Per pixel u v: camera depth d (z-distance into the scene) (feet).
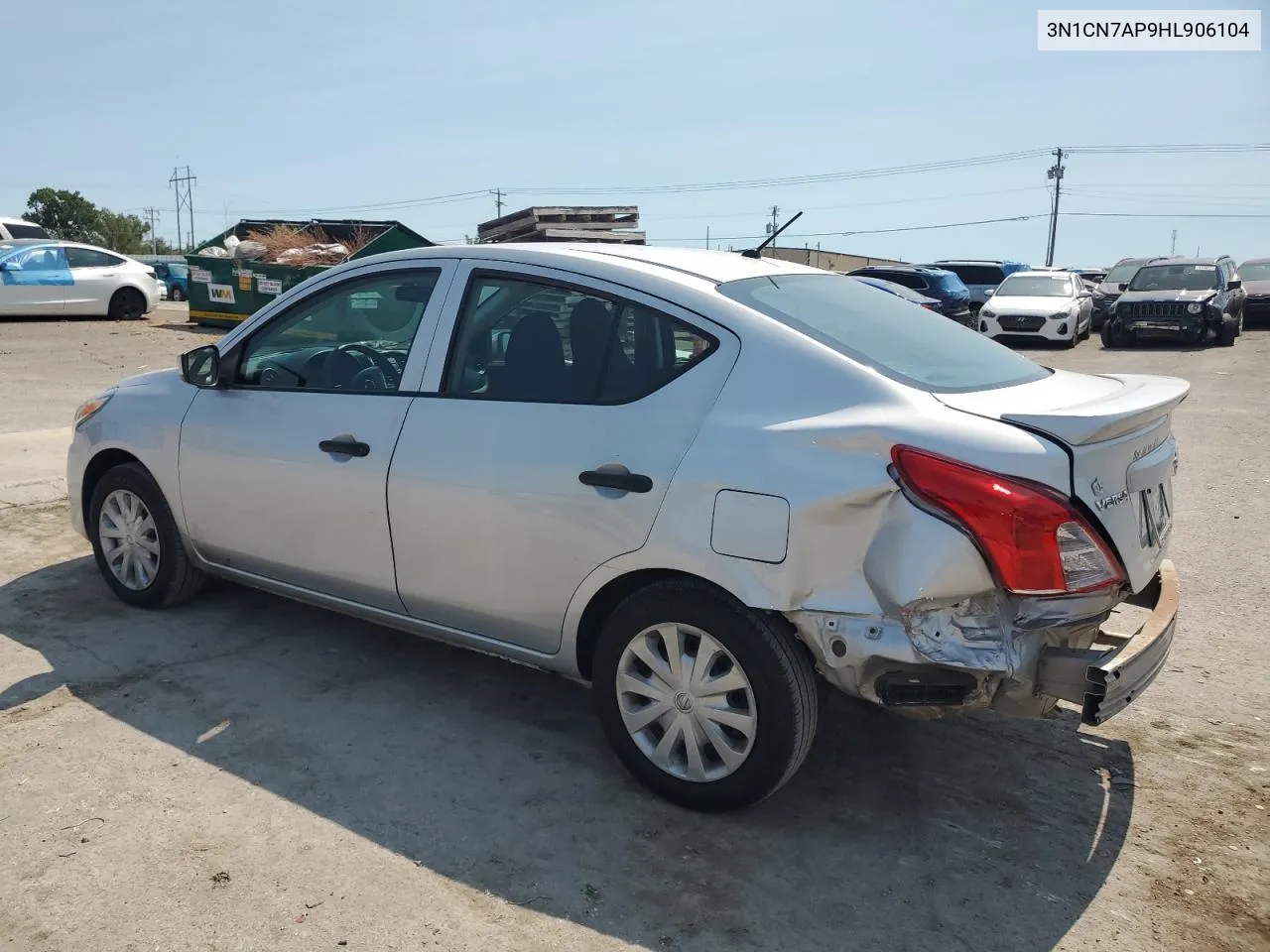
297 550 13.82
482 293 12.50
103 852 10.00
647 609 10.78
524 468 11.41
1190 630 16.55
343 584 13.47
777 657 10.07
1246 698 14.07
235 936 8.88
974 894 9.77
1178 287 68.08
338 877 9.74
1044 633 9.66
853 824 10.90
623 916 9.32
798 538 9.76
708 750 10.87
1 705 13.02
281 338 14.33
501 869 9.96
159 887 9.50
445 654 15.14
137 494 15.79
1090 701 9.36
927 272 79.77
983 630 9.53
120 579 16.47
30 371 45.91
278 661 14.64
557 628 11.64
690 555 10.30
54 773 11.43
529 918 9.25
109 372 46.55
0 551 19.13
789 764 10.30
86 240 343.26
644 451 10.67
